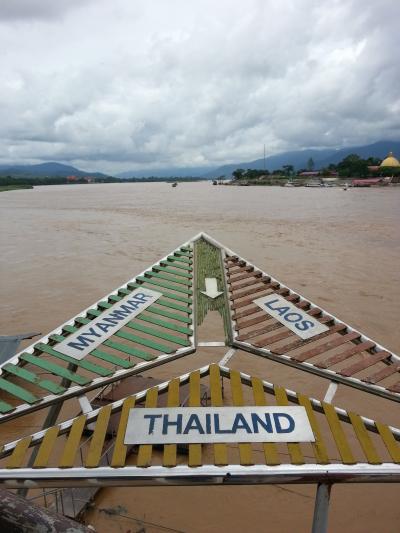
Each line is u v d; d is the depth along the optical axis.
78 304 16.27
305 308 7.70
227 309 7.66
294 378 10.95
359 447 8.30
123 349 6.53
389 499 7.38
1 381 5.80
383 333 13.45
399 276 19.42
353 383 5.97
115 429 7.73
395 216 41.25
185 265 9.21
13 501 2.49
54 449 7.93
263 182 134.38
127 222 40.19
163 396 8.15
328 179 124.44
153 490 7.39
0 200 76.25
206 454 7.50
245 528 6.77
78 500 6.94
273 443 4.62
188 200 70.81
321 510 4.38
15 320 14.86
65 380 6.64
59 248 27.05
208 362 11.77
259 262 22.20
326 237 29.56
